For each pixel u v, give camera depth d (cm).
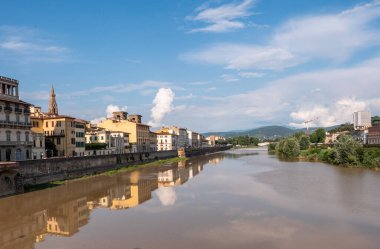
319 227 4297
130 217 4991
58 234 4225
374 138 18962
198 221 4681
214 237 3988
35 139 10388
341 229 4203
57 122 11944
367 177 8438
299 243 3756
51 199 6544
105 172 11500
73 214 5291
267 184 7762
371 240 3816
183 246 3700
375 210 5059
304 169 10869
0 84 8800
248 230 4238
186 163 16375
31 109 13688
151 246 3712
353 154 11325
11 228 4575
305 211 5072
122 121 18912
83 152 13000
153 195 6850
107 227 4475
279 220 4641
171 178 9850
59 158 9131
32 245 3853
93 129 16425
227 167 13100
